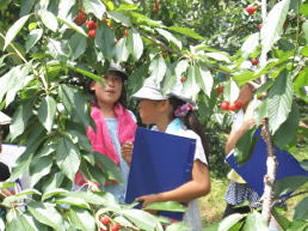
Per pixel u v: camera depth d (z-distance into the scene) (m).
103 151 3.61
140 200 3.01
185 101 3.38
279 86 2.11
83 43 2.65
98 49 2.76
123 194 3.39
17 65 2.69
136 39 2.67
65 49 2.63
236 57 2.74
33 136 2.55
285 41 2.57
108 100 3.75
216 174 7.41
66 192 2.13
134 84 2.93
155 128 3.69
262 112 2.17
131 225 2.13
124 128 3.80
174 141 2.98
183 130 3.35
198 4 6.90
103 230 2.12
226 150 3.58
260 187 2.83
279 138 2.20
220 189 7.37
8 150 3.35
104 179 2.63
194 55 2.78
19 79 2.40
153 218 2.13
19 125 2.50
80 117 2.54
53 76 2.59
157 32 2.97
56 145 2.51
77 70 2.51
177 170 2.99
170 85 2.74
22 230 1.95
